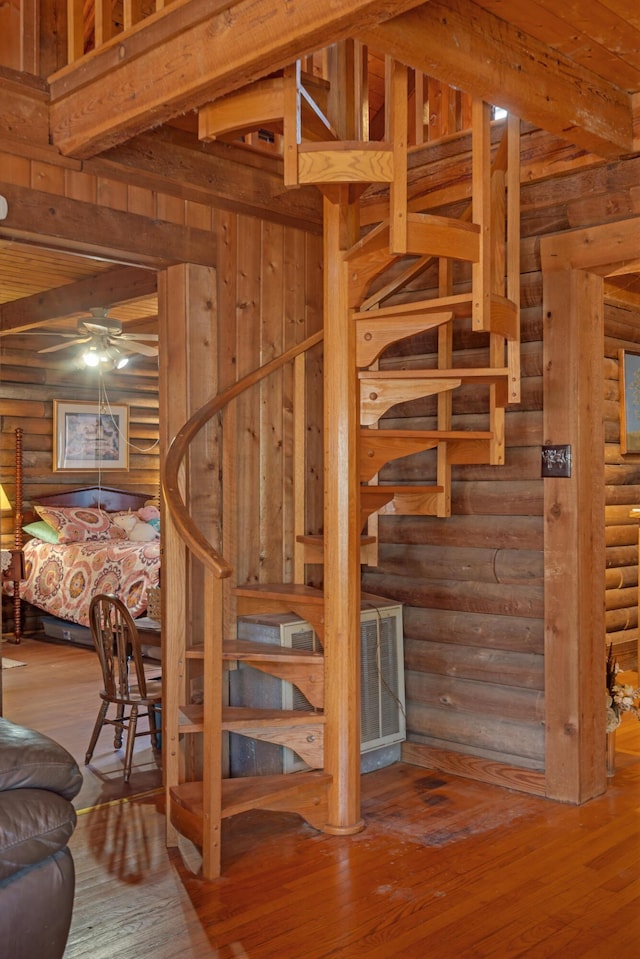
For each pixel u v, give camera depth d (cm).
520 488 420
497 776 420
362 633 430
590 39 316
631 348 649
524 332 418
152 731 448
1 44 368
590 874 323
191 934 282
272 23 272
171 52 311
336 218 368
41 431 885
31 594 839
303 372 448
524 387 419
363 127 431
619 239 380
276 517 454
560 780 396
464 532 441
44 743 238
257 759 411
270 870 329
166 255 410
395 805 395
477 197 339
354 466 371
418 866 331
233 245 438
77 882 319
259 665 391
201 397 424
